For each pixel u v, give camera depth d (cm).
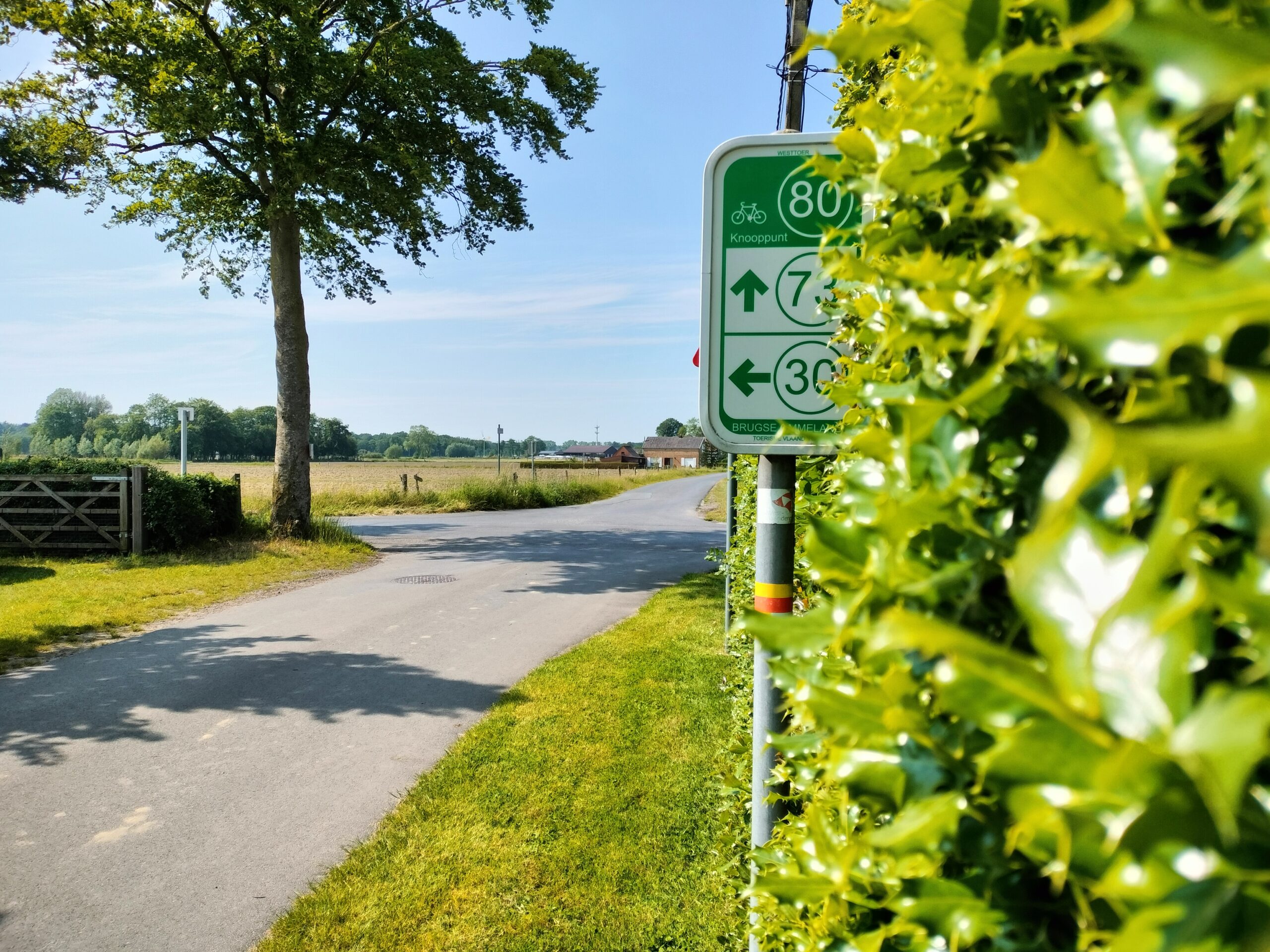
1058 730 40
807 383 224
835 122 328
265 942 308
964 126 84
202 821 408
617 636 778
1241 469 30
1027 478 71
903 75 94
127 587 1038
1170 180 48
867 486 99
